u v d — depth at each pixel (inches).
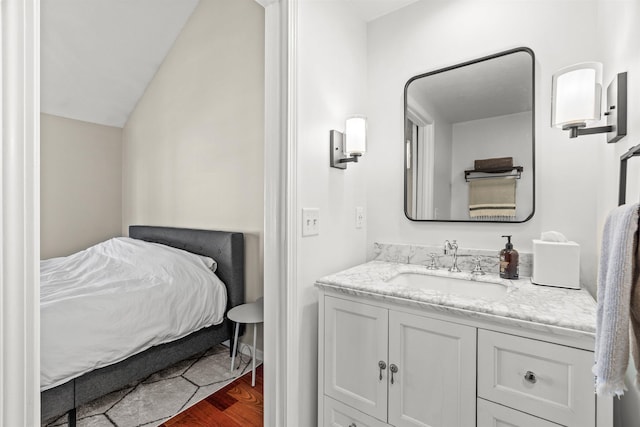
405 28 68.2
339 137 62.2
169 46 127.9
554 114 42.4
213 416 70.0
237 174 103.3
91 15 111.9
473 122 60.3
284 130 51.4
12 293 26.2
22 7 26.6
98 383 68.3
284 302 51.9
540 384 35.1
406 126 67.8
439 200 63.7
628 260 21.3
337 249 63.2
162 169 133.7
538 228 54.4
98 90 135.9
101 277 88.6
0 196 25.6
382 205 71.1
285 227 51.6
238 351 100.0
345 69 65.5
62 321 62.9
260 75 96.0
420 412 43.2
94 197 149.3
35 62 27.3
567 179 51.9
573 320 33.5
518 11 56.2
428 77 65.3
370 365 47.9
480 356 38.7
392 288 46.7
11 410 26.2
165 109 131.5
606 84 44.9
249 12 98.7
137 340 72.6
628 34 35.9
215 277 95.3
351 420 49.7
